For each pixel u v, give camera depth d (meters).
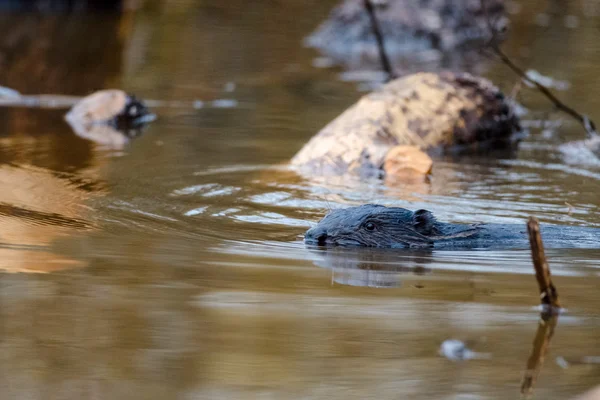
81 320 11.00
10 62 34.25
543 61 35.81
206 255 13.84
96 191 17.98
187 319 11.10
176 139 23.67
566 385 9.48
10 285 12.17
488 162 21.97
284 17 49.00
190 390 9.23
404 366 9.91
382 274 13.15
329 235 14.80
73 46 38.00
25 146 22.16
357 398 9.10
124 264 13.25
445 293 12.34
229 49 39.03
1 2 47.50
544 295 11.72
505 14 44.66
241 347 10.30
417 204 17.67
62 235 14.70
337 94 30.22
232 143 23.28
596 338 10.77
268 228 15.75
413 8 42.50
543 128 25.88
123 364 9.77
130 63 35.03
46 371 9.60
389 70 32.34
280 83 32.12
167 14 48.09
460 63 36.53
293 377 9.62
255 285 12.45
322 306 11.68
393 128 22.95
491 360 10.10
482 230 15.47
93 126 25.17
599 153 22.83
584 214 17.11
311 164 21.00
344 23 42.50
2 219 15.47
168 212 16.61
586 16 47.12
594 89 30.62
